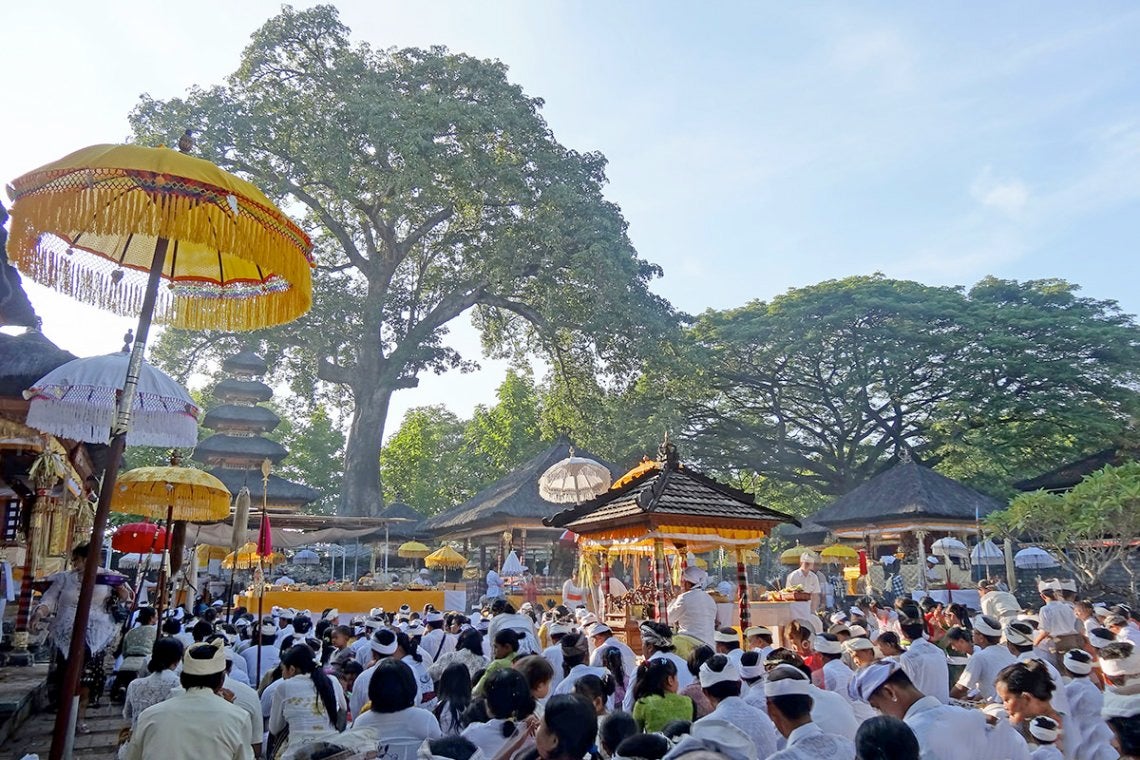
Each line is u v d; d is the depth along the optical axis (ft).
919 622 28.53
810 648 32.73
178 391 29.43
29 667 42.45
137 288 21.18
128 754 15.30
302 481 195.00
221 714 15.43
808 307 157.99
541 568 129.39
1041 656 27.76
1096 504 66.49
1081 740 20.65
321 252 164.25
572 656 25.93
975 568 105.40
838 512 106.22
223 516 42.16
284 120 138.41
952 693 26.37
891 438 162.91
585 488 73.92
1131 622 35.63
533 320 154.92
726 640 27.04
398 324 156.25
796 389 167.94
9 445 40.45
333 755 14.26
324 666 28.37
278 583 88.28
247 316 21.72
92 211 16.30
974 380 150.20
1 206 26.03
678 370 148.87
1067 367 146.00
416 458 199.41
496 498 99.45
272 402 197.16
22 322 36.14
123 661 37.63
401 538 116.26
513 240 137.08
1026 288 163.63
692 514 40.52
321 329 138.82
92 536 16.78
